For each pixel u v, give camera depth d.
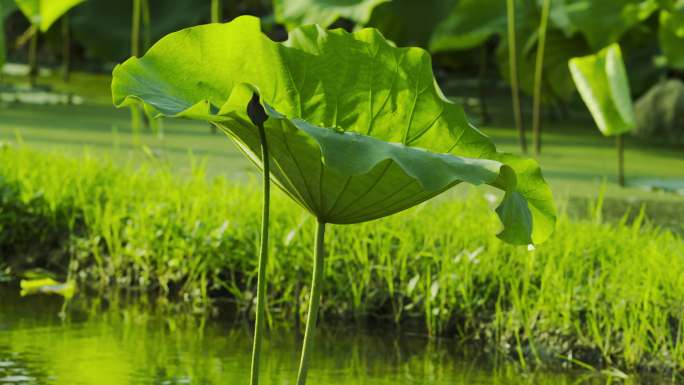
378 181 3.25
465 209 7.54
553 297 6.02
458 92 18.02
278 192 7.53
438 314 6.23
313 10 11.80
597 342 5.73
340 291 6.46
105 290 6.98
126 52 16.75
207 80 3.58
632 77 14.60
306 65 3.62
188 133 12.05
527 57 13.95
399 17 14.05
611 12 12.53
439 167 3.05
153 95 3.41
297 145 3.20
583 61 8.27
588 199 9.14
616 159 11.56
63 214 7.57
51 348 5.60
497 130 13.55
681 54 12.52
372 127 3.64
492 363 5.71
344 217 3.41
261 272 3.37
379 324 6.35
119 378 5.11
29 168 8.17
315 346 5.89
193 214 7.12
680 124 13.48
